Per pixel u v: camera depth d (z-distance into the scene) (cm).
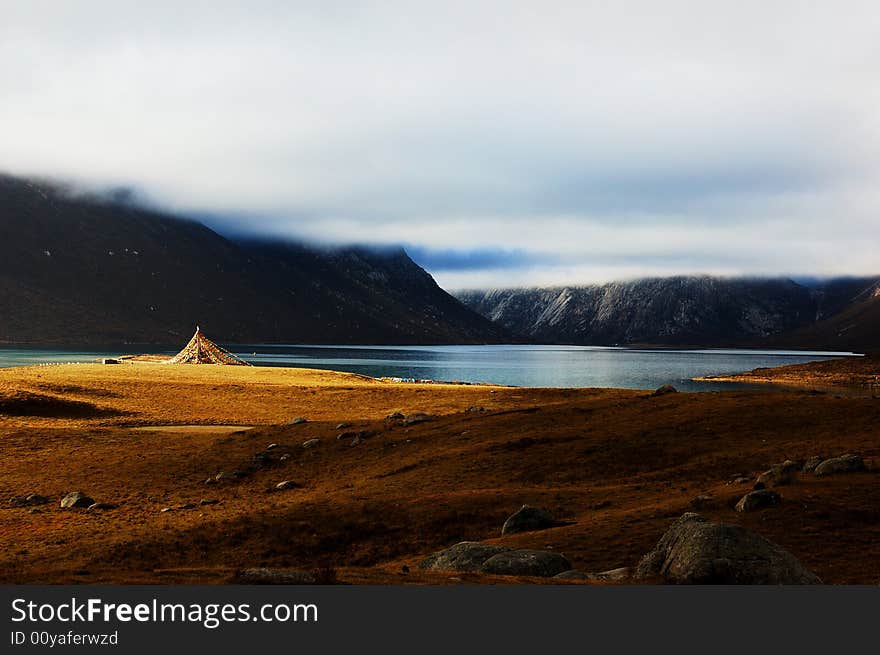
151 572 2912
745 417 7406
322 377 18638
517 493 5462
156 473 7488
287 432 9119
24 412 11000
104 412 11656
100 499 6519
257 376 17975
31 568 4284
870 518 3706
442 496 5534
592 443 6931
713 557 2556
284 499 6269
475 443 7519
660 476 5812
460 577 2744
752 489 4481
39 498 6412
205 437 9606
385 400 13750
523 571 2970
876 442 6009
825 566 3030
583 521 4419
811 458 5175
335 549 4600
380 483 6481
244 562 4400
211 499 6475
